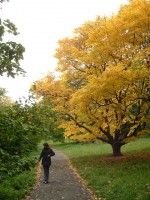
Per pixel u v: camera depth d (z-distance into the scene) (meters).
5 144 5.05
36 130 5.17
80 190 10.61
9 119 4.87
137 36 14.39
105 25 14.05
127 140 17.48
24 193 9.91
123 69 13.64
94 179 12.10
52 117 5.76
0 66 5.59
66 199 9.26
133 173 12.20
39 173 15.76
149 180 10.19
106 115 17.34
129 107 16.95
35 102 5.56
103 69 16.42
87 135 20.38
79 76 19.38
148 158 16.45
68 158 23.84
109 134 20.06
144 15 13.23
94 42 14.73
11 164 5.05
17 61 5.80
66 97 19.31
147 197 7.90
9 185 10.24
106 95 14.35
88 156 22.44
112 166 15.20
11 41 5.71
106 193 9.35
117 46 14.61
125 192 8.82
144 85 14.61
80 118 17.95
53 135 5.96
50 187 11.42
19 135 4.96
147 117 16.03
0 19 5.68
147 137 33.16
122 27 13.72
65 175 14.58
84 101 15.14
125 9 13.97
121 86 13.62
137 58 12.99
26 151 5.27
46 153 12.74
